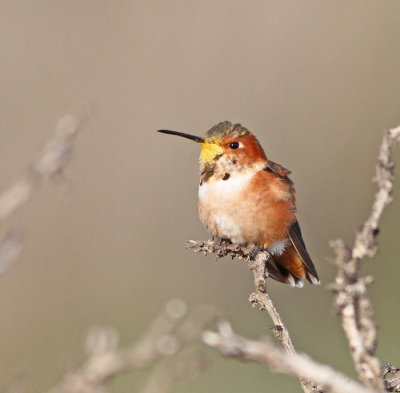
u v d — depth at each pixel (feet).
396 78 61.52
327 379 10.81
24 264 48.52
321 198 54.70
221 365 36.04
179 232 53.42
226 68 63.41
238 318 44.93
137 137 58.44
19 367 39.91
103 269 50.19
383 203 12.87
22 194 12.23
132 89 61.11
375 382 12.08
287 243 26.48
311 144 58.90
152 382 13.30
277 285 44.96
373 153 56.80
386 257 44.80
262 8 65.87
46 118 56.59
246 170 26.32
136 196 54.85
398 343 37.76
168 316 13.35
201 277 50.03
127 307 47.44
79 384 12.60
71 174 54.24
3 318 45.73
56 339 44.21
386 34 63.98
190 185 56.08
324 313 42.65
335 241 12.73
